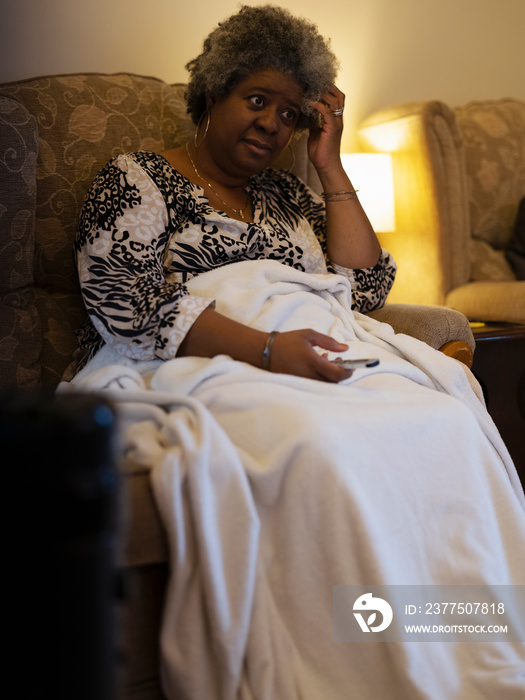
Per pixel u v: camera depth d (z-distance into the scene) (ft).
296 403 3.45
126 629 3.03
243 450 3.43
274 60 5.05
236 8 7.89
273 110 5.15
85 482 1.79
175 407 3.43
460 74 9.93
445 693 3.23
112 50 7.19
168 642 3.01
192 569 3.03
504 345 6.59
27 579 1.82
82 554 1.81
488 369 6.55
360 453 3.34
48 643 1.84
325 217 6.00
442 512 3.57
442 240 8.20
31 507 1.80
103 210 4.66
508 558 3.77
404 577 3.34
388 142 8.52
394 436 3.49
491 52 10.18
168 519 2.95
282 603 3.23
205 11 7.70
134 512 2.96
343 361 4.09
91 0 7.01
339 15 8.80
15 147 4.91
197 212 4.97
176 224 4.97
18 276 5.08
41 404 1.85
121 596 2.04
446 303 8.18
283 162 6.39
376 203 7.65
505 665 3.43
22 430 1.78
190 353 4.18
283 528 3.22
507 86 10.39
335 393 3.81
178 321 4.14
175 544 2.95
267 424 3.40
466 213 8.52
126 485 2.98
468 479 3.67
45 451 1.78
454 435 3.70
